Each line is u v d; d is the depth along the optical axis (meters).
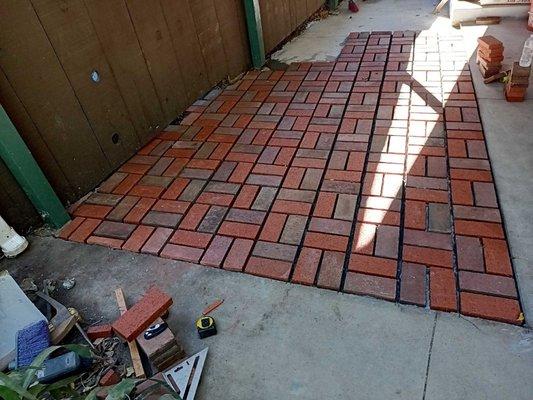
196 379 1.49
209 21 3.35
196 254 2.02
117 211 2.39
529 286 1.62
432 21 4.38
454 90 3.05
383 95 3.14
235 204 2.30
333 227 2.05
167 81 3.06
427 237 1.91
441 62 3.48
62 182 2.40
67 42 2.26
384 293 1.69
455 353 1.45
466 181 2.20
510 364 1.40
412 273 1.76
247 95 3.46
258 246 2.01
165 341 1.51
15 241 2.16
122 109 2.71
